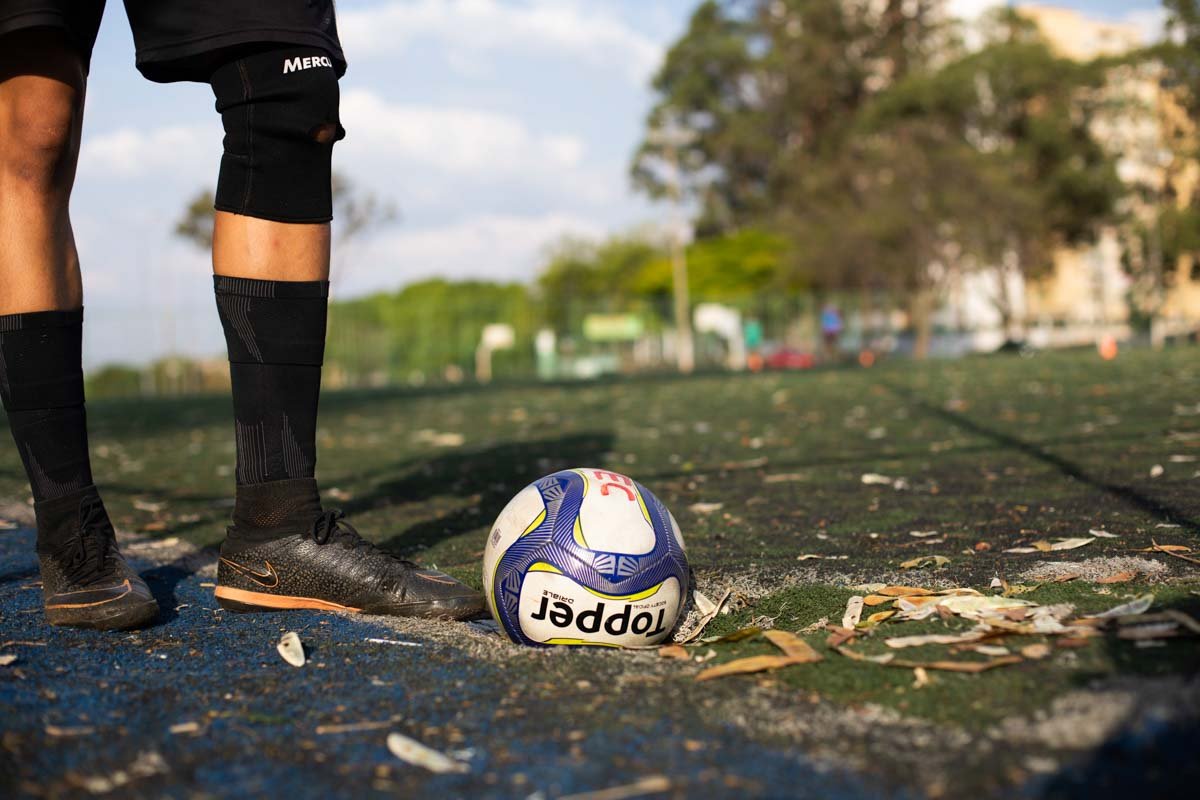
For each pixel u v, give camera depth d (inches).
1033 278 1701.5
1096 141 1643.7
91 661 74.5
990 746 51.7
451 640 81.5
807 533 128.0
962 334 1721.2
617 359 1620.3
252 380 92.8
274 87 89.1
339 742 56.9
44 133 85.3
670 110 2102.6
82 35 86.7
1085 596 83.0
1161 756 48.1
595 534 81.7
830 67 2006.6
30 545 135.3
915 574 99.3
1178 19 1619.1
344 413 468.1
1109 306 2025.1
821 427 283.0
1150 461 173.0
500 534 85.4
